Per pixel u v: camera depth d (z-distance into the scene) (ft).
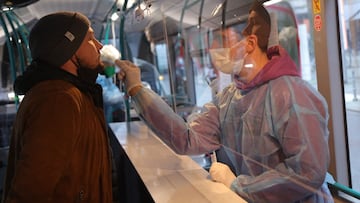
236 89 4.68
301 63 5.64
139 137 7.25
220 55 5.01
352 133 5.35
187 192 3.91
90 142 3.74
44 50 3.72
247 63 4.27
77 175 3.57
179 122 5.11
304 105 3.59
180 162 5.16
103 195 3.90
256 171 4.04
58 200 3.45
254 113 4.09
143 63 11.96
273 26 4.25
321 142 3.51
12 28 10.05
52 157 3.28
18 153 3.62
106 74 4.88
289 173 3.58
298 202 3.55
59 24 3.74
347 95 5.46
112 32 10.78
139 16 7.09
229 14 5.25
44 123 3.34
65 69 3.81
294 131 3.53
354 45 5.58
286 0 5.50
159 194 3.90
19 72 10.27
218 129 5.13
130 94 5.02
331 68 5.55
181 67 10.04
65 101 3.46
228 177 4.14
